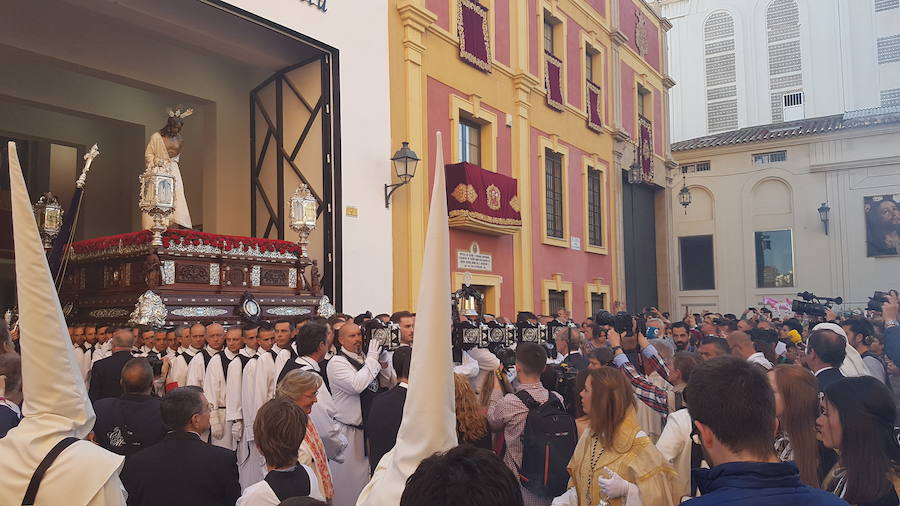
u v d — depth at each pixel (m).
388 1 12.20
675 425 3.88
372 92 11.59
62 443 2.52
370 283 11.22
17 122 14.30
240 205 13.23
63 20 11.23
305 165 11.45
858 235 24.45
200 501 3.39
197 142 14.56
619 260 20.64
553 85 17.31
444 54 13.48
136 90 14.57
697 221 27.39
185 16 10.59
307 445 4.15
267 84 12.40
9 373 3.68
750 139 26.27
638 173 21.55
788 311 24.45
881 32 31.05
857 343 6.27
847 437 2.76
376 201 11.48
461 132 14.29
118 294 8.86
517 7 15.84
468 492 1.49
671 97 36.34
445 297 2.09
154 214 8.45
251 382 6.40
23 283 2.46
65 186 15.38
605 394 3.54
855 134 24.58
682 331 8.39
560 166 17.73
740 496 1.93
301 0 10.41
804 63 32.59
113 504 2.55
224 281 9.16
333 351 6.80
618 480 3.29
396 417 4.52
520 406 4.41
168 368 7.15
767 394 2.13
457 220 12.85
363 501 2.33
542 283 16.23
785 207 25.92
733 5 34.84
